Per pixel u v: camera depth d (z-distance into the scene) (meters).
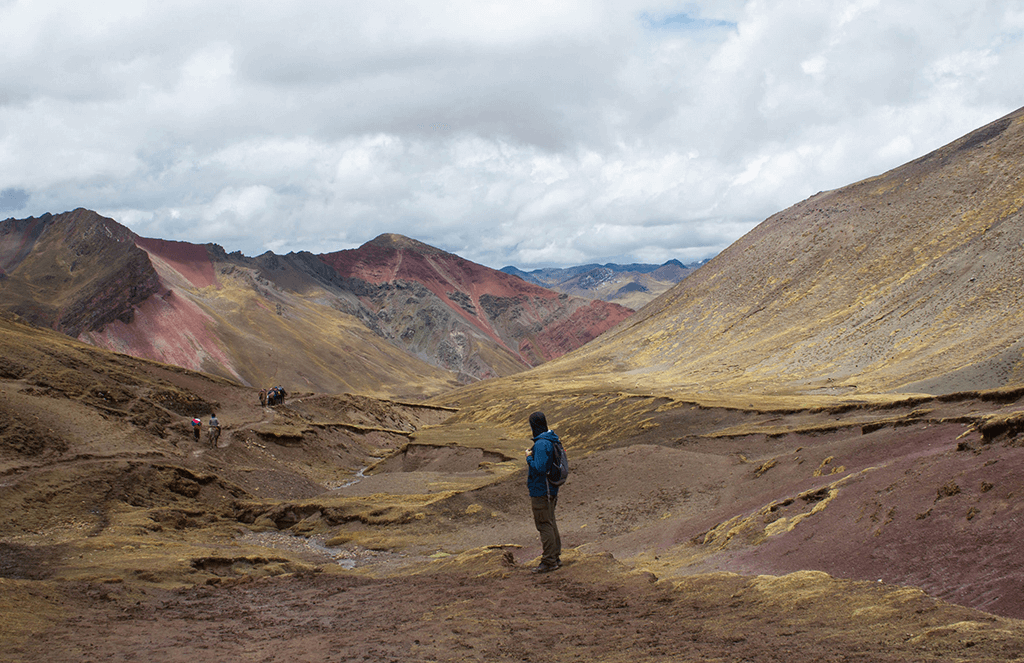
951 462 11.40
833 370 101.88
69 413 45.38
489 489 36.91
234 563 25.61
